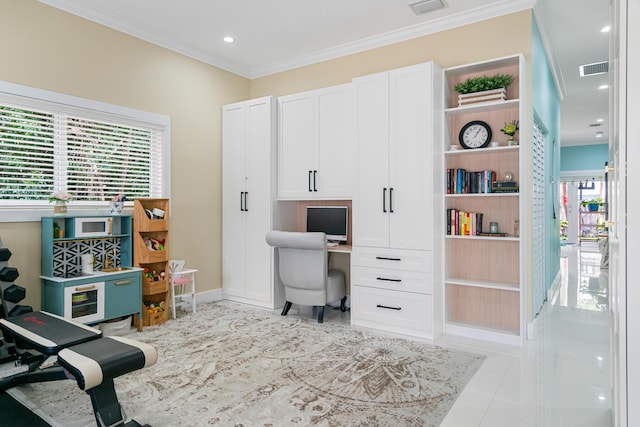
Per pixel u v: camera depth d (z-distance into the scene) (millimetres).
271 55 4652
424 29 3865
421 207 3439
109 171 3793
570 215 11781
